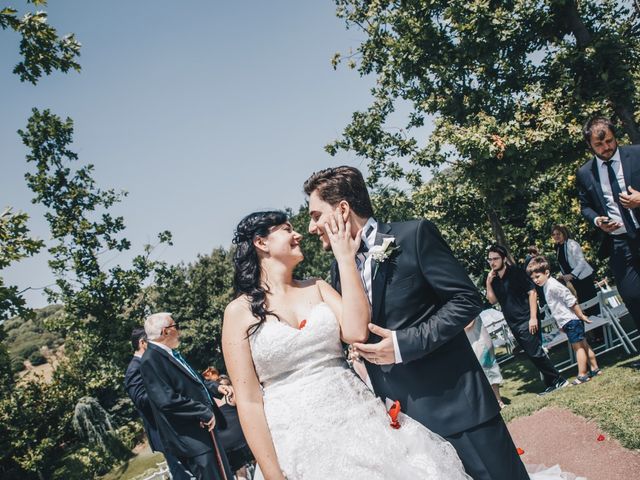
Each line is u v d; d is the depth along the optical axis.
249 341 2.66
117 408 32.47
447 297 2.46
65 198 18.22
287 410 2.59
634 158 4.74
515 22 10.38
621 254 4.99
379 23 12.41
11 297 9.68
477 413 2.46
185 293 39.25
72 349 31.70
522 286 7.14
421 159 13.88
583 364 6.50
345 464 2.43
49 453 27.12
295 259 2.88
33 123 17.94
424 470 2.37
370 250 2.57
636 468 3.54
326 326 2.71
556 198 14.52
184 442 4.59
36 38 9.22
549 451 4.41
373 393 2.88
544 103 10.34
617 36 10.05
